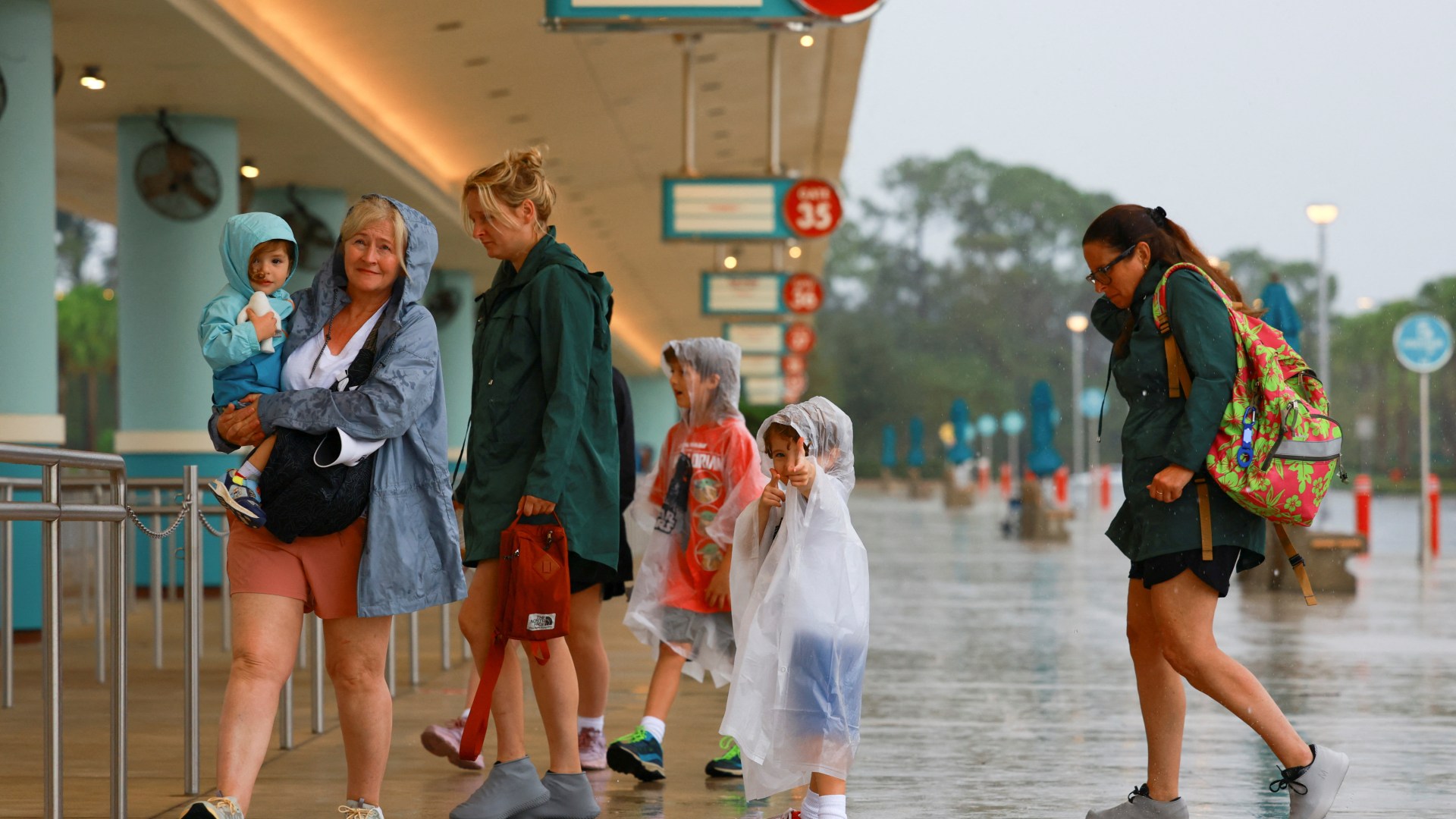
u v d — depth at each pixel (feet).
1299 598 102.01
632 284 276.41
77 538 93.25
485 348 35.73
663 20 75.82
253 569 30.45
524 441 34.99
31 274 78.07
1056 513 181.16
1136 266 34.17
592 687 42.50
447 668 67.10
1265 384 31.76
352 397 29.94
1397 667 65.87
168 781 41.14
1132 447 33.42
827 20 75.51
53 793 31.04
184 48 89.04
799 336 264.52
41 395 78.54
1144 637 34.42
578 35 115.55
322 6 96.17
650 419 440.86
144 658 71.41
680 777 41.88
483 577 35.19
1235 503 32.37
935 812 37.04
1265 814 36.58
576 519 34.60
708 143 172.35
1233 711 32.91
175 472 103.60
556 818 35.70
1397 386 604.08
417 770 42.63
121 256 105.40
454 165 150.00
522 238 35.88
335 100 108.58
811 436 33.45
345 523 30.42
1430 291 616.80
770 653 32.86
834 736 32.53
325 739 47.62
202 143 104.83
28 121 77.97
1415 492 432.66
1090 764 43.55
